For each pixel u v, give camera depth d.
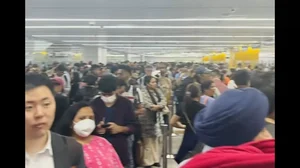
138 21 7.06
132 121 2.73
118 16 6.57
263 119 1.91
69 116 2.11
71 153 2.01
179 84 3.14
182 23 7.23
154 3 5.61
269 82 2.02
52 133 2.00
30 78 2.01
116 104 2.64
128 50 12.18
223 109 1.94
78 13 6.30
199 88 2.57
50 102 2.04
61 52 9.97
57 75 3.22
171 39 9.55
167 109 3.13
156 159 3.00
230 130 1.87
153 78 3.46
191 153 2.14
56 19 6.74
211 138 1.97
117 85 2.74
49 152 1.95
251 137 1.89
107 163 2.16
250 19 6.66
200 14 6.35
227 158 1.82
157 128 3.02
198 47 11.11
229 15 6.41
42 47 9.36
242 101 1.93
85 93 2.60
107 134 2.53
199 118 2.08
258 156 1.80
